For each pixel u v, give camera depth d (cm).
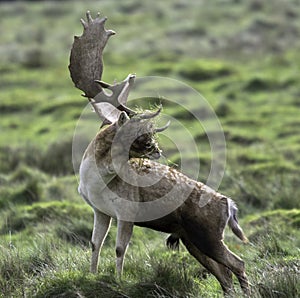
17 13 14425
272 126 7288
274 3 13662
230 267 2936
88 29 3178
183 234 3061
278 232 3728
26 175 5359
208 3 14262
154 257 3209
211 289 3006
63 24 13225
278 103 8238
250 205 4594
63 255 3359
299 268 2928
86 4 14812
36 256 3350
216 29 12206
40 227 4103
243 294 2802
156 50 10825
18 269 3184
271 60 10275
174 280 2942
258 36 11681
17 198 4791
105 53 10562
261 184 4975
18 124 7619
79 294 2809
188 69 9288
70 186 5050
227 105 7806
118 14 13625
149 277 2959
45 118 7794
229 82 8894
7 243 3650
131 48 10975
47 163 5906
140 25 12675
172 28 12144
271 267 3002
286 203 4541
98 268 3131
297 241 3594
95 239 3058
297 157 6009
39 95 8644
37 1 15638
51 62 10250
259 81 8806
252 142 6625
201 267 3238
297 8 13400
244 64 10225
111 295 2842
